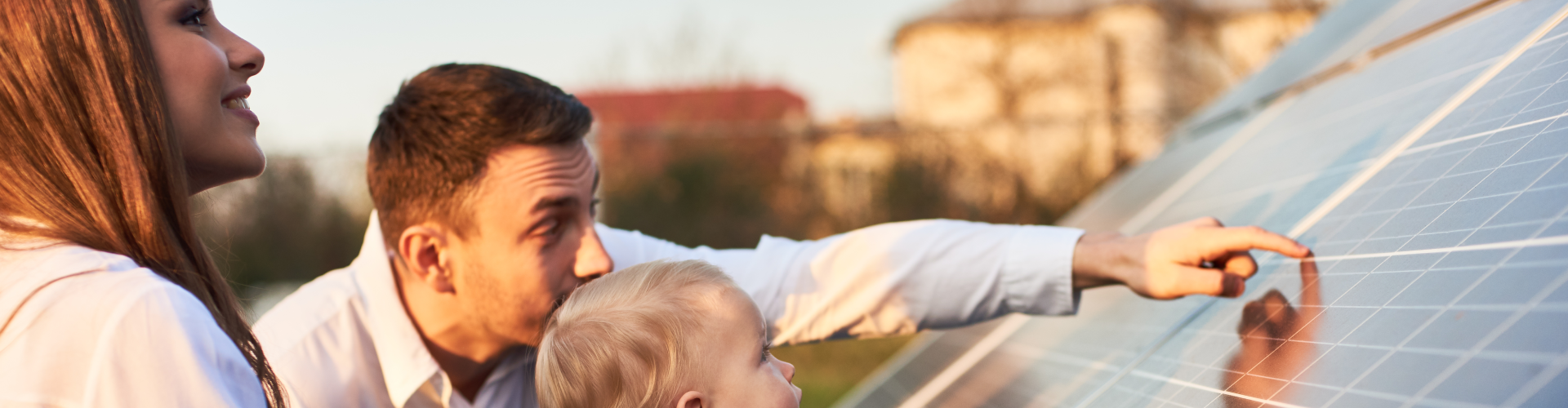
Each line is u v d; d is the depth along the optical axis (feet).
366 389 4.29
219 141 2.58
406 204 4.03
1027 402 4.01
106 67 2.21
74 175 2.17
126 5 2.29
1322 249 3.14
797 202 37.55
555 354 3.48
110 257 2.06
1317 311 2.65
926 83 49.88
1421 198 2.83
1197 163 6.75
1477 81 3.37
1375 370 2.04
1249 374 2.54
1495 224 2.26
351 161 33.60
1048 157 37.70
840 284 4.59
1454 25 4.50
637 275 3.55
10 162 2.15
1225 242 3.41
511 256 3.95
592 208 4.37
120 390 1.85
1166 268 3.64
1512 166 2.48
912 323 4.57
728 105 40.55
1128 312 4.32
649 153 37.78
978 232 4.55
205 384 1.92
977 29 49.16
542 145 3.90
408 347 4.27
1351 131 4.30
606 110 40.75
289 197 33.24
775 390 3.26
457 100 3.87
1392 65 4.80
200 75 2.50
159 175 2.30
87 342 1.87
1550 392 1.48
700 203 36.55
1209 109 8.77
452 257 4.04
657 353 3.25
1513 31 3.58
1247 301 3.18
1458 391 1.70
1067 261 4.16
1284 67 7.52
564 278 4.08
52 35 2.16
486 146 3.82
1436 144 3.16
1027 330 5.55
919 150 37.60
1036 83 48.29
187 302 2.03
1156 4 47.24
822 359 23.26
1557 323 1.64
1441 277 2.23
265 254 32.86
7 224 2.13
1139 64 47.67
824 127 38.55
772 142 38.40
